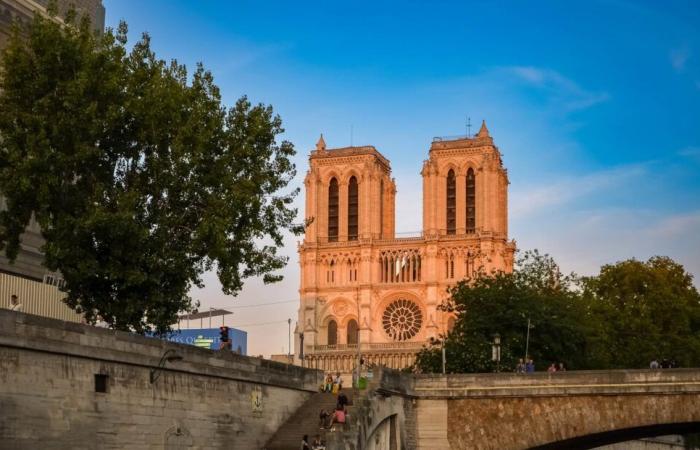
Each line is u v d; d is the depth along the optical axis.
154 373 59.00
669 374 74.56
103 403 55.12
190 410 62.19
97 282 66.19
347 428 65.19
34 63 65.56
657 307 145.38
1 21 75.38
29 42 66.94
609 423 75.06
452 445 77.44
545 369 107.69
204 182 71.38
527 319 110.56
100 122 63.84
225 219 69.25
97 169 67.06
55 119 63.88
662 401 74.31
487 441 77.12
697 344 140.38
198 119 70.00
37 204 63.97
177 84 69.94
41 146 62.22
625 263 153.50
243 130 74.75
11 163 63.84
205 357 63.62
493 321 111.94
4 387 49.06
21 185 61.56
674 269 153.75
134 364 57.38
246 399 68.00
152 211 69.12
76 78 64.25
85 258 63.56
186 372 61.81
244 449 67.50
